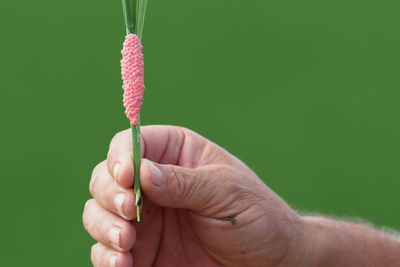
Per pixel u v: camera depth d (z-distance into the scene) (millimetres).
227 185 728
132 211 699
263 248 747
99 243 727
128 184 696
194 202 719
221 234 738
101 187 713
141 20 662
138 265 752
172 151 749
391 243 802
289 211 769
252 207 736
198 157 749
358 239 794
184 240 755
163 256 756
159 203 709
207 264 758
